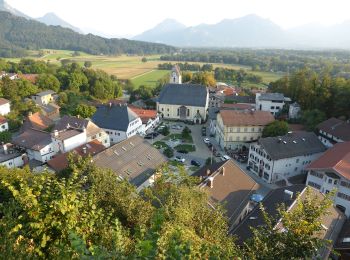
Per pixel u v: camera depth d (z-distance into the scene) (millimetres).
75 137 65188
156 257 9281
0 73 131375
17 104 103125
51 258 11703
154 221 11102
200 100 107000
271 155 59719
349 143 54406
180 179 30375
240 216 40938
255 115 79500
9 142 70500
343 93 82688
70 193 13195
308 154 62594
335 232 36656
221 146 81062
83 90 144125
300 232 13492
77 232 12516
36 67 158750
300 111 91250
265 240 13945
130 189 23344
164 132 90250
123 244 12391
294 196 38625
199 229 20281
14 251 10742
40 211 12156
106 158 47375
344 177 46531
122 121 81688
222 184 43312
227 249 14828
